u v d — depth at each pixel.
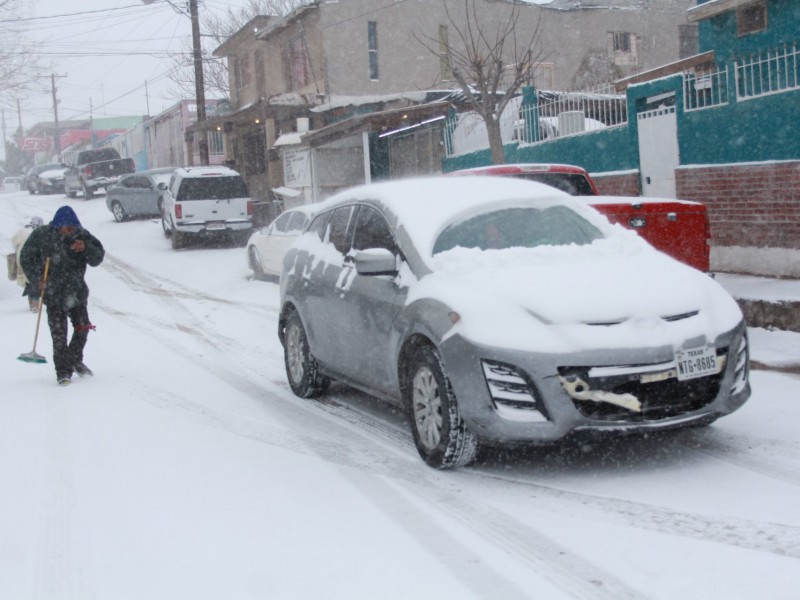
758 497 4.71
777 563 3.85
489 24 28.55
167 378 8.74
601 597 3.61
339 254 7.06
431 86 27.36
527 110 16.73
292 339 7.85
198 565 4.14
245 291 15.53
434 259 5.82
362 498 5.01
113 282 17.80
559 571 3.89
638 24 31.09
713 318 5.26
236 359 9.74
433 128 21.33
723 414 5.23
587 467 5.39
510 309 5.14
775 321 9.37
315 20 27.36
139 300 15.04
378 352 6.18
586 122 15.61
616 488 4.98
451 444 5.27
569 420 4.86
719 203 12.05
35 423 7.02
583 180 10.50
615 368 4.88
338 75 27.08
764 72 12.01
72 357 8.62
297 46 29.38
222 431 6.64
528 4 29.17
